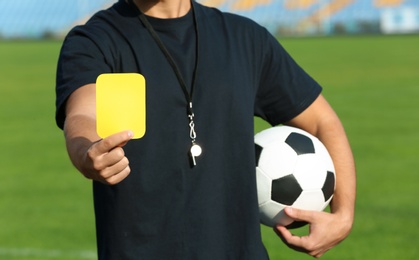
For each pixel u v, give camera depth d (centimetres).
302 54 3250
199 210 281
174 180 280
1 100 1975
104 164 222
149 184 278
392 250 678
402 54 3180
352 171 330
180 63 285
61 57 282
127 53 282
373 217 792
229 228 287
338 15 4959
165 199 279
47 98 2000
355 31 4825
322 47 3656
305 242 305
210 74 287
